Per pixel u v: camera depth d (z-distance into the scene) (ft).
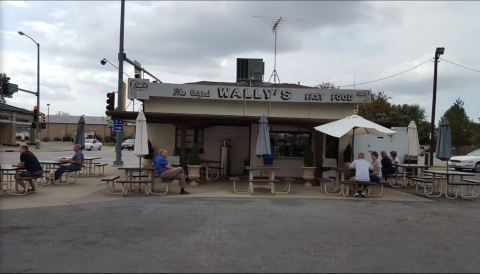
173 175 41.63
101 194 40.86
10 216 29.76
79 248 21.68
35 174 40.19
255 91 59.57
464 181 45.78
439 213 34.53
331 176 56.44
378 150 63.62
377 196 43.70
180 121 53.21
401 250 22.77
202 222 28.50
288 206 35.86
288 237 24.93
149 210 32.55
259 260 20.16
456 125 163.84
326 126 45.57
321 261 20.29
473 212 35.32
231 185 49.88
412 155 58.03
